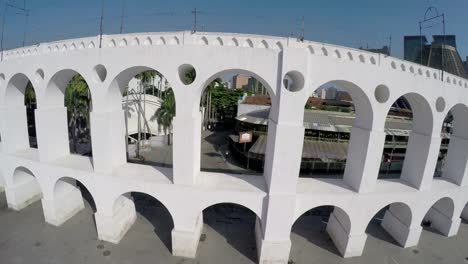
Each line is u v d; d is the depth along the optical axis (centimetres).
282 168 1422
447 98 1639
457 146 1931
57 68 1580
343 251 1691
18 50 1800
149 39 1405
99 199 1642
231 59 1330
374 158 1537
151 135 4334
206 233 1864
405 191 1681
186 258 1603
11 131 1956
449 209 1962
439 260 1717
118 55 1426
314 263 1625
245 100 5081
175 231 1570
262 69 1334
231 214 2134
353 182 1638
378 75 1434
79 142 3859
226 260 1608
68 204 1920
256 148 3241
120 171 1645
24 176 2055
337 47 1373
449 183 1919
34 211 2019
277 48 1339
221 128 6072
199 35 1345
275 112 1413
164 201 1541
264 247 1520
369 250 1778
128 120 3803
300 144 1391
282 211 1480
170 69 1375
